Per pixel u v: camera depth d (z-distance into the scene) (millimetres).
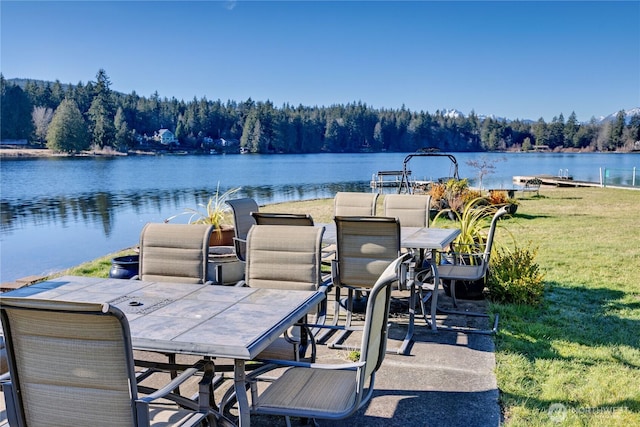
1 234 10977
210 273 4477
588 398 2555
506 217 10398
